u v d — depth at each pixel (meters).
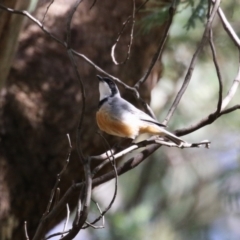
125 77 11.09
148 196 18.42
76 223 5.91
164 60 16.00
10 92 10.28
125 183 18.41
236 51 15.84
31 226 10.18
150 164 18.39
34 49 10.71
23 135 10.20
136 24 11.04
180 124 16.72
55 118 10.41
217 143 18.64
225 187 17.45
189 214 18.41
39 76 10.55
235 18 14.48
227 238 18.70
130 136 7.84
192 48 15.82
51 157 10.28
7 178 9.97
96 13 11.14
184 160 18.78
